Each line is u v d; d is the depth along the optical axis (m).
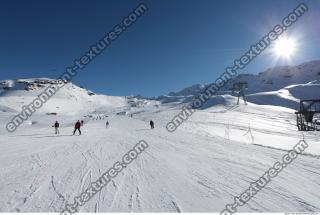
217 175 7.95
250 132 34.09
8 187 6.61
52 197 5.92
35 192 6.24
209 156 11.45
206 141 17.58
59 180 7.29
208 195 6.12
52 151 12.79
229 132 31.14
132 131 27.73
